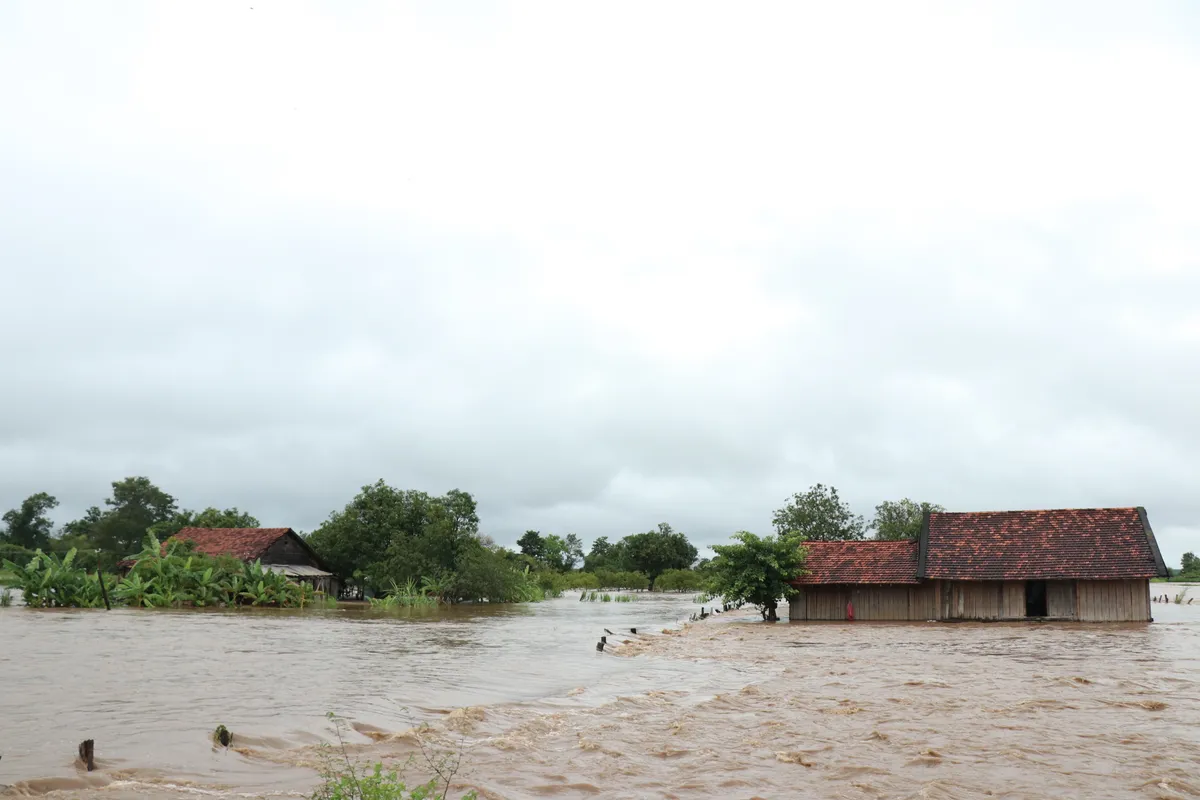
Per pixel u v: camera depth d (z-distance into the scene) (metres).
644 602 74.69
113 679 18.31
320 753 12.02
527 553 143.75
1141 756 12.20
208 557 54.09
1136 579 39.19
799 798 10.22
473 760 11.99
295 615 44.12
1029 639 31.28
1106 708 16.11
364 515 69.19
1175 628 36.19
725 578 43.47
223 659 22.62
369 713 15.16
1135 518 41.38
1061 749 12.66
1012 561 40.88
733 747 12.94
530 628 38.00
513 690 18.86
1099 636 32.44
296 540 65.06
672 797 10.27
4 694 16.03
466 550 65.25
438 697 17.31
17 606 45.38
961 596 41.16
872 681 20.09
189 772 10.77
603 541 171.00
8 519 103.62
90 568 79.38
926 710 16.03
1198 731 13.94
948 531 43.44
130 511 85.69
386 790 8.49
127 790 9.85
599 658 25.83
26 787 9.73
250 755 11.82
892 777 11.14
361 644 28.39
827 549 44.78
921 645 29.23
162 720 13.85
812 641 31.55
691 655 26.97
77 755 11.30
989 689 18.58
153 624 34.66
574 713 15.94
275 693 17.00
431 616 47.25
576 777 11.15
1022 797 10.21
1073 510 42.94
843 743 13.20
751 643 31.02
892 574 42.03
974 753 12.45
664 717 15.51
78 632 29.72
